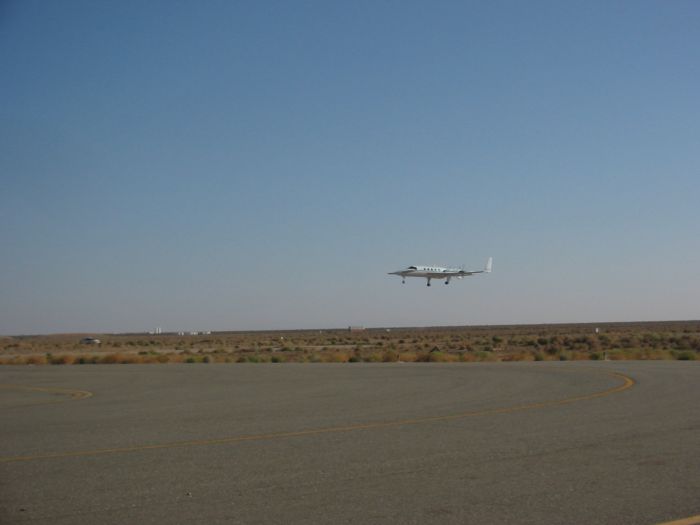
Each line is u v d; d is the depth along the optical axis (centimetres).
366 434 1439
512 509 867
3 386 2991
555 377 2806
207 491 976
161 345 12456
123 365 4903
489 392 2256
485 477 1037
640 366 3438
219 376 3394
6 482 1046
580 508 869
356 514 852
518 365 3747
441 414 1730
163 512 873
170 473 1096
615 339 8531
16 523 834
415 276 8188
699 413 1672
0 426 1656
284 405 2012
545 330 17088
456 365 3928
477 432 1439
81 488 1002
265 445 1331
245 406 2008
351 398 2167
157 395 2430
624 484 987
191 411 1912
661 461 1137
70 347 11956
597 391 2206
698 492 942
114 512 875
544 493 941
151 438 1442
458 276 8306
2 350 10612
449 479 1027
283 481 1030
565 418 1617
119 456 1245
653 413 1678
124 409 1992
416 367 3800
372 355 5556
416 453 1226
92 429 1588
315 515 850
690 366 3397
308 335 19288
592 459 1155
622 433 1401
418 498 923
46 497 952
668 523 806
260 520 832
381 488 979
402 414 1745
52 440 1434
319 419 1686
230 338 17938
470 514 847
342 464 1143
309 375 3319
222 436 1452
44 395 2527
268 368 4066
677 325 19225
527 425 1522
